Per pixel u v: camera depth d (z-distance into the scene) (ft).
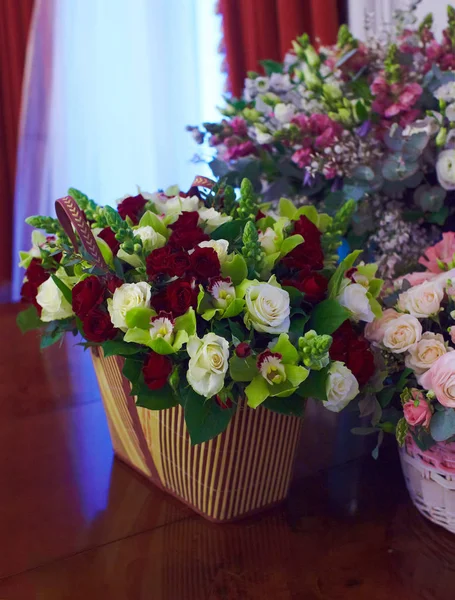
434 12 5.16
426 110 3.36
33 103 7.91
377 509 2.33
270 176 3.90
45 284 2.36
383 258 3.38
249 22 7.14
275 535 2.18
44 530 2.24
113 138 8.20
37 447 2.95
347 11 6.40
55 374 4.07
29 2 7.86
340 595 1.86
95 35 7.94
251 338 1.97
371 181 3.31
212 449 2.11
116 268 2.15
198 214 2.30
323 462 2.72
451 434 1.91
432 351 2.08
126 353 1.98
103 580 1.95
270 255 2.14
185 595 1.88
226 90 7.64
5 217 8.17
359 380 2.10
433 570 1.96
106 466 2.75
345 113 3.38
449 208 3.51
